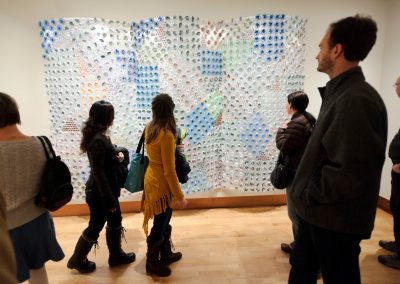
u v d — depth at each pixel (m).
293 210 1.92
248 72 2.81
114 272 2.11
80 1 2.76
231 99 2.92
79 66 2.65
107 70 2.68
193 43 2.68
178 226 2.82
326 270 1.16
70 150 2.80
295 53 2.80
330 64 1.15
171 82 2.73
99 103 1.79
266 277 2.04
